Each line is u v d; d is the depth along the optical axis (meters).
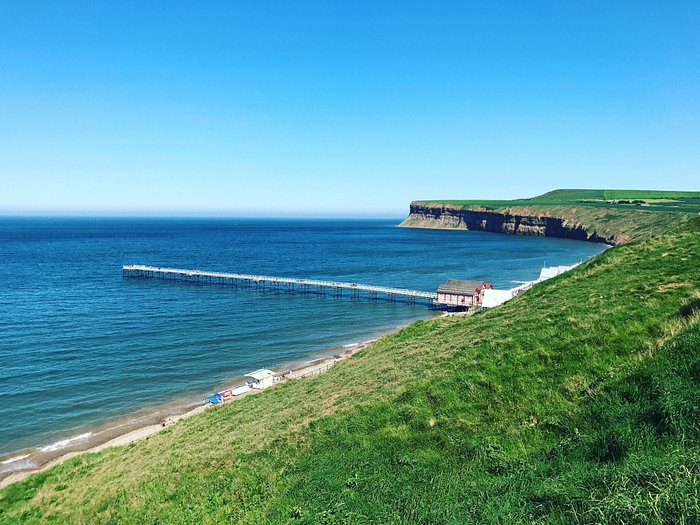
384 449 14.20
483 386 15.96
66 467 28.00
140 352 58.00
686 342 12.79
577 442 11.41
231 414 29.20
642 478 8.24
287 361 56.62
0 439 36.94
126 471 22.77
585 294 23.83
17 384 47.22
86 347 59.03
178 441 25.83
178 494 16.69
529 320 21.86
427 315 81.06
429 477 12.03
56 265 133.12
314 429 17.48
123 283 107.00
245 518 13.16
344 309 85.19
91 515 18.47
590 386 13.77
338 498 12.12
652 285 21.17
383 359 28.66
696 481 7.50
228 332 68.19
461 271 127.50
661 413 10.41
